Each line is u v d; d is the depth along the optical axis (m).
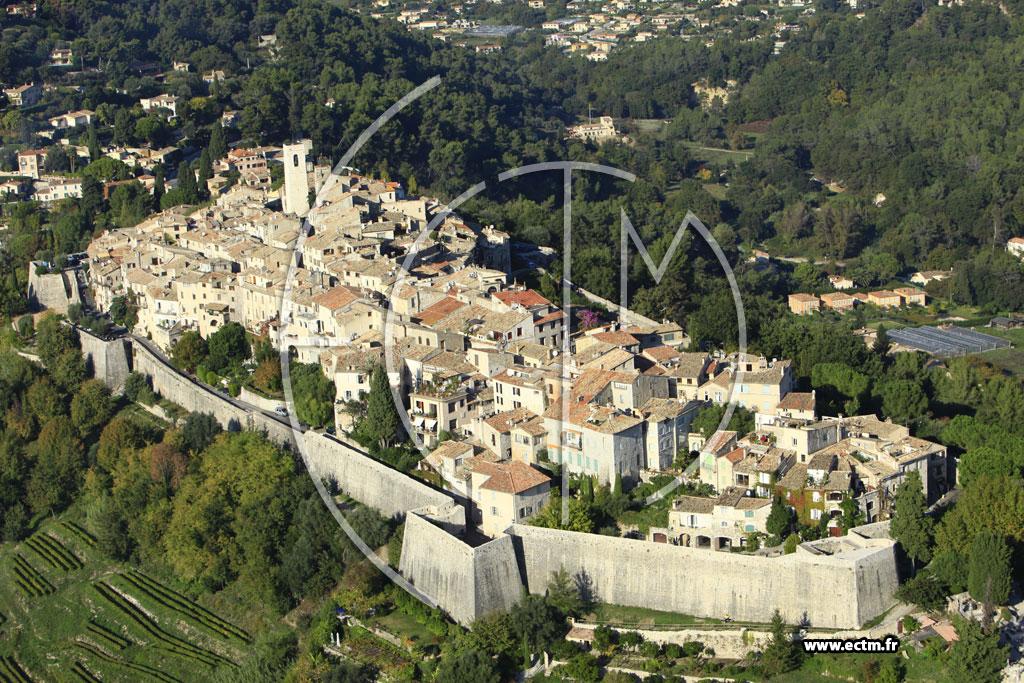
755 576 187.50
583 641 190.88
